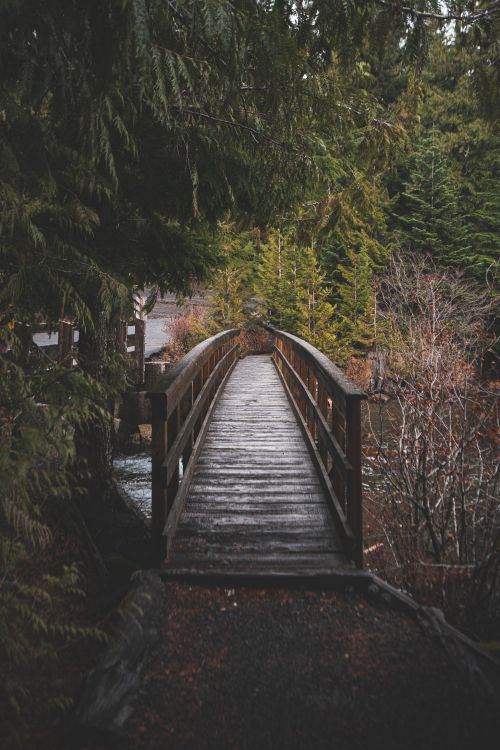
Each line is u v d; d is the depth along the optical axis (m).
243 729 2.46
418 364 6.52
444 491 4.97
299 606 3.44
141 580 3.58
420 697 2.66
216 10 2.68
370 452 6.43
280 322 20.64
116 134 4.45
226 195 5.35
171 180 5.11
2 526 3.25
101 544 5.67
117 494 6.33
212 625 3.23
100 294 4.43
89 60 2.82
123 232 5.62
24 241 3.79
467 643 3.07
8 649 2.85
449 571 4.35
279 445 6.76
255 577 3.63
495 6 3.77
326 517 4.64
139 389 12.59
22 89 2.75
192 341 18.72
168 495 4.72
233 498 5.04
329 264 21.67
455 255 20.03
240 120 4.62
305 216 6.48
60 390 3.42
